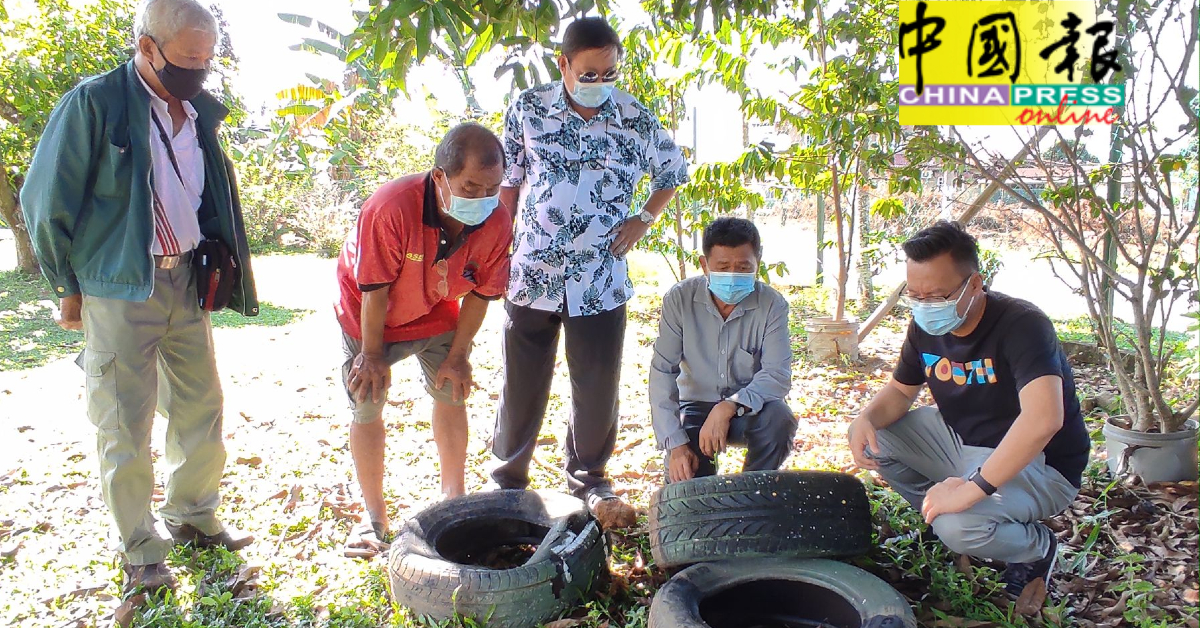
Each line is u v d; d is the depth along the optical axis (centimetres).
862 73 545
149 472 306
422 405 546
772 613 273
